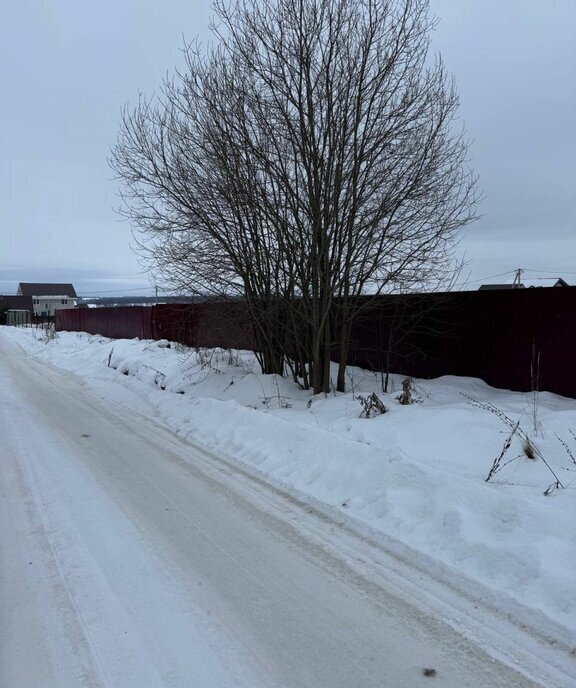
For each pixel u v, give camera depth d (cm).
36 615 336
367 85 858
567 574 341
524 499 426
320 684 274
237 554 419
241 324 1133
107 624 326
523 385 902
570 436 605
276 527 470
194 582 376
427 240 927
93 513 501
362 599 353
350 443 598
